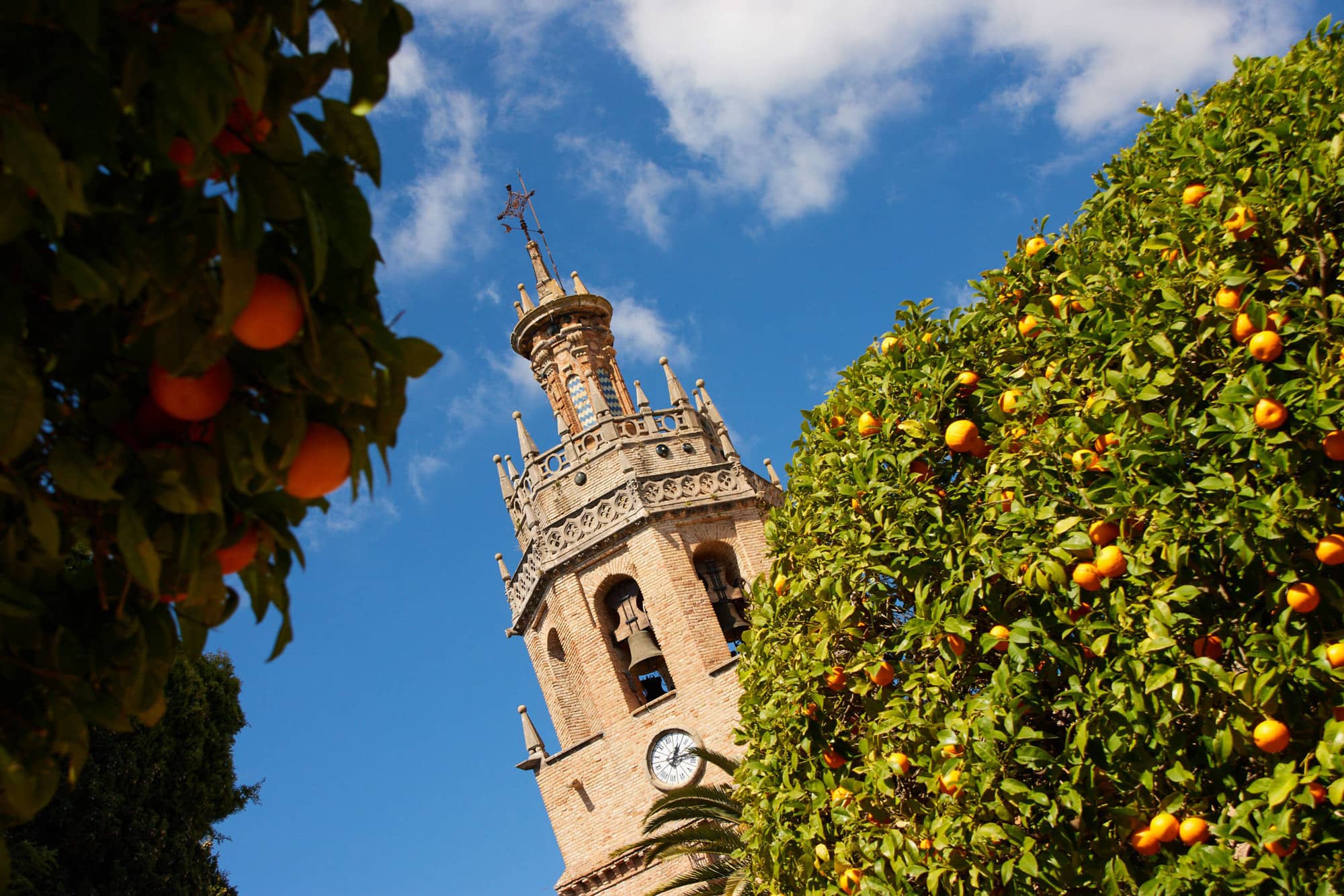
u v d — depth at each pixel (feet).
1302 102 42.60
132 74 9.40
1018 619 41.45
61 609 11.82
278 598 11.84
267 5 10.38
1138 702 34.47
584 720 137.08
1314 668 32.89
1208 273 38.17
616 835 128.06
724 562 137.80
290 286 10.03
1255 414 34.32
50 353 10.63
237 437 10.30
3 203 8.86
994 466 41.70
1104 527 36.45
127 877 59.62
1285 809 31.68
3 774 10.78
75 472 9.84
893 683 48.26
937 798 41.50
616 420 142.82
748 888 90.17
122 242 9.63
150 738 63.10
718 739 125.49
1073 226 50.19
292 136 10.43
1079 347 42.68
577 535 137.59
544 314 155.43
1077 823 37.68
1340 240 38.99
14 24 9.04
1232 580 35.78
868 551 46.42
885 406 48.44
